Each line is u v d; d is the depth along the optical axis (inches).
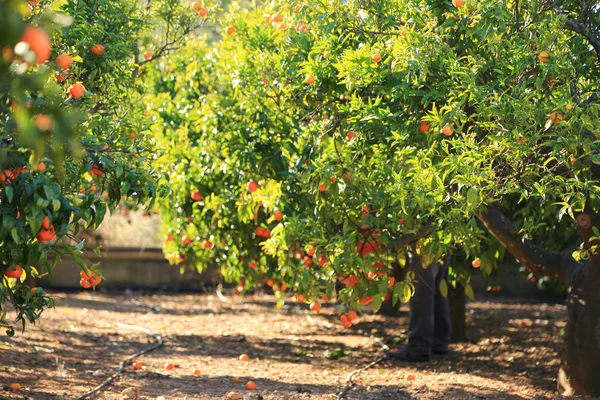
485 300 824.9
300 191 308.8
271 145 327.6
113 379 335.3
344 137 272.4
